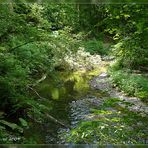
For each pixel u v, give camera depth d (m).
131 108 8.68
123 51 4.18
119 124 3.31
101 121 3.09
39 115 7.84
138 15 2.88
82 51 16.61
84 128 3.04
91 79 13.54
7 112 7.69
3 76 7.71
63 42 10.66
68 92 11.19
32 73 12.05
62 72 14.34
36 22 12.73
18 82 7.89
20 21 8.84
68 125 7.75
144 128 4.52
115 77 12.51
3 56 8.12
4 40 9.48
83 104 9.77
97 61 16.83
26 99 7.77
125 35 3.87
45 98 9.98
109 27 3.59
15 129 6.92
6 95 7.50
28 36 9.04
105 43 20.02
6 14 8.23
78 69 15.18
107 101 3.22
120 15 3.06
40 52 10.56
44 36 9.50
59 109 9.12
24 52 10.03
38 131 7.16
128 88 11.02
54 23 16.00
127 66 13.80
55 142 6.52
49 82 12.06
